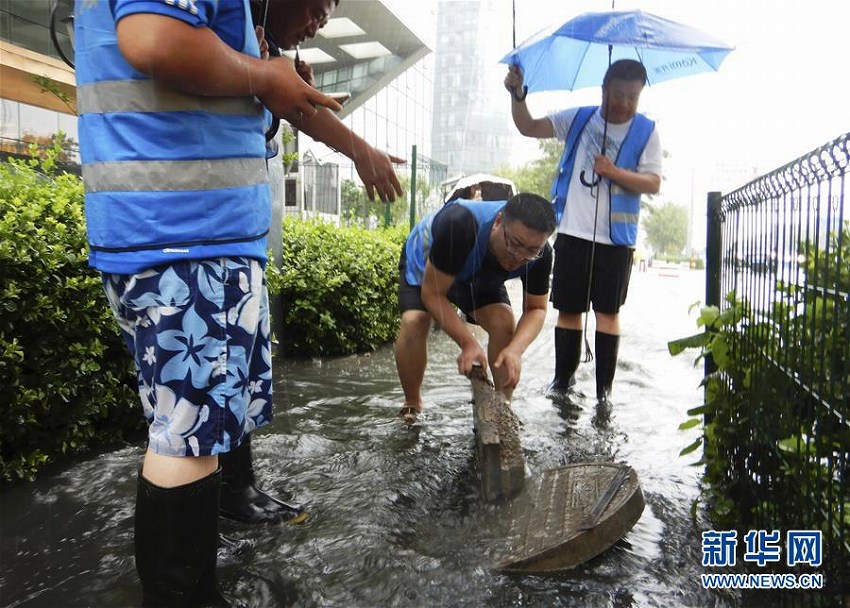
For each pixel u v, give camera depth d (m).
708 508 2.67
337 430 3.62
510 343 3.47
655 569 2.18
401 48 12.20
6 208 3.02
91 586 2.02
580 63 4.64
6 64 11.74
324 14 2.40
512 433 2.78
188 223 1.73
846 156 1.71
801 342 2.04
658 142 4.34
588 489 2.50
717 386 2.81
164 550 1.77
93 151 1.74
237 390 1.82
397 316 6.76
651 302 12.11
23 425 2.85
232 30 1.81
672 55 4.49
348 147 2.15
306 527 2.41
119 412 3.41
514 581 2.07
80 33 1.77
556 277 4.47
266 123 2.31
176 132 1.72
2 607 1.90
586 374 5.08
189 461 1.77
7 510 2.56
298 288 5.50
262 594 1.98
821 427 1.86
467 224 3.20
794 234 2.14
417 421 3.80
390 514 2.53
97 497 2.69
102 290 3.17
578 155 4.38
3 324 2.79
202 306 1.75
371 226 10.20
